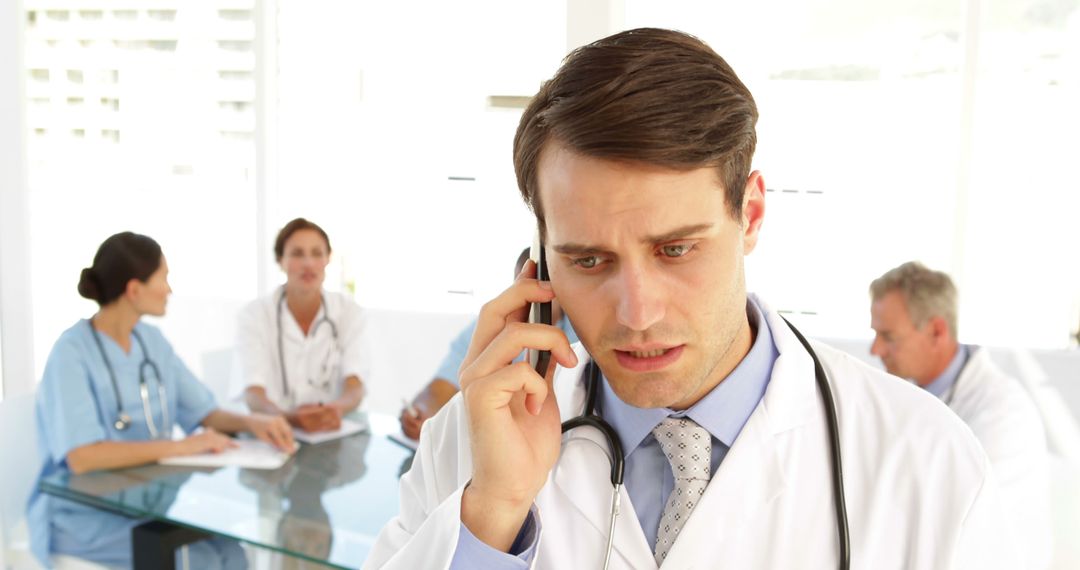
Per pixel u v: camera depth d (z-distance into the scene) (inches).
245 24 99.0
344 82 108.8
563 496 26.8
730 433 25.8
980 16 88.7
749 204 23.9
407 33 107.3
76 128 94.7
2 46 80.0
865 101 95.7
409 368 115.1
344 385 92.0
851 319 98.1
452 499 24.1
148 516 57.1
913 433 25.2
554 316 27.0
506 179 109.9
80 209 94.9
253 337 90.9
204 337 109.0
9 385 82.9
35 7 89.6
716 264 21.2
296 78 105.7
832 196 97.7
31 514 68.6
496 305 25.5
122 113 97.6
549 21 104.0
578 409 28.4
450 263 113.7
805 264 99.3
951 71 92.2
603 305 21.5
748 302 28.6
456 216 112.2
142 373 75.1
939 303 63.2
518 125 23.0
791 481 25.2
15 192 81.5
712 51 21.3
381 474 64.5
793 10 95.4
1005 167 90.5
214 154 101.6
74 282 94.2
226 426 76.2
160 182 100.4
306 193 109.7
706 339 21.6
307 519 55.7
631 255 20.6
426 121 109.7
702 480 25.2
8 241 81.7
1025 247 90.6
